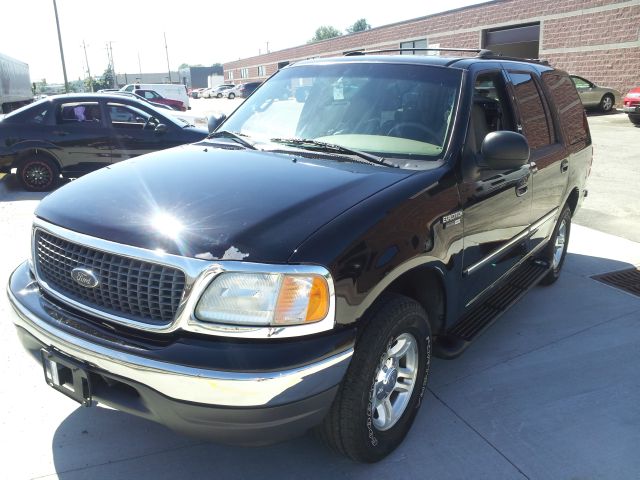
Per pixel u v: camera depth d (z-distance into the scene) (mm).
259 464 2688
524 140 3018
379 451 2654
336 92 3568
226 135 3645
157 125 9266
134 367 2105
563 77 5270
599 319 4445
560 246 5188
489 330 4234
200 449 2783
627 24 22562
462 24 31312
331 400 2238
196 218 2295
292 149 3174
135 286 2209
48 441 2811
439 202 2771
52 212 2586
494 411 3174
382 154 3076
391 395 2775
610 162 11969
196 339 2107
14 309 2580
